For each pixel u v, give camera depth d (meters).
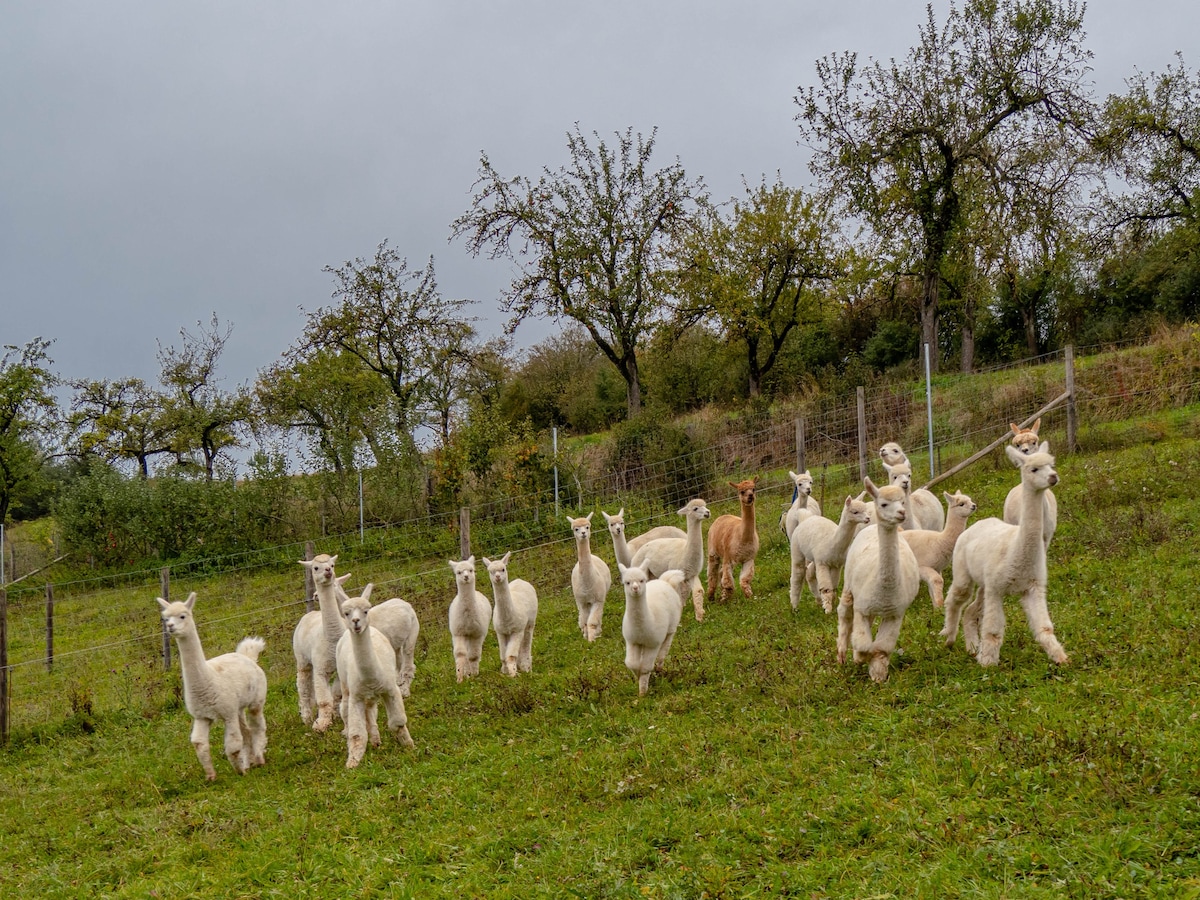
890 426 19.94
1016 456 7.49
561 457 21.64
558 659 11.55
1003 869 4.69
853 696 7.61
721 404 36.53
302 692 10.68
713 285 35.28
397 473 24.33
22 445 36.44
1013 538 7.54
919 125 31.73
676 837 5.74
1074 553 10.84
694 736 7.39
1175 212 35.19
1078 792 5.26
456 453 23.05
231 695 8.83
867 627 8.03
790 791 6.07
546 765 7.54
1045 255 32.56
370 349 36.41
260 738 9.37
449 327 36.38
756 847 5.41
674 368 42.06
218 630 16.56
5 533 33.75
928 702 7.16
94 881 6.74
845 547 10.44
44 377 37.34
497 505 21.08
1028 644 8.02
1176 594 8.66
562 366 50.53
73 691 12.80
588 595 12.25
